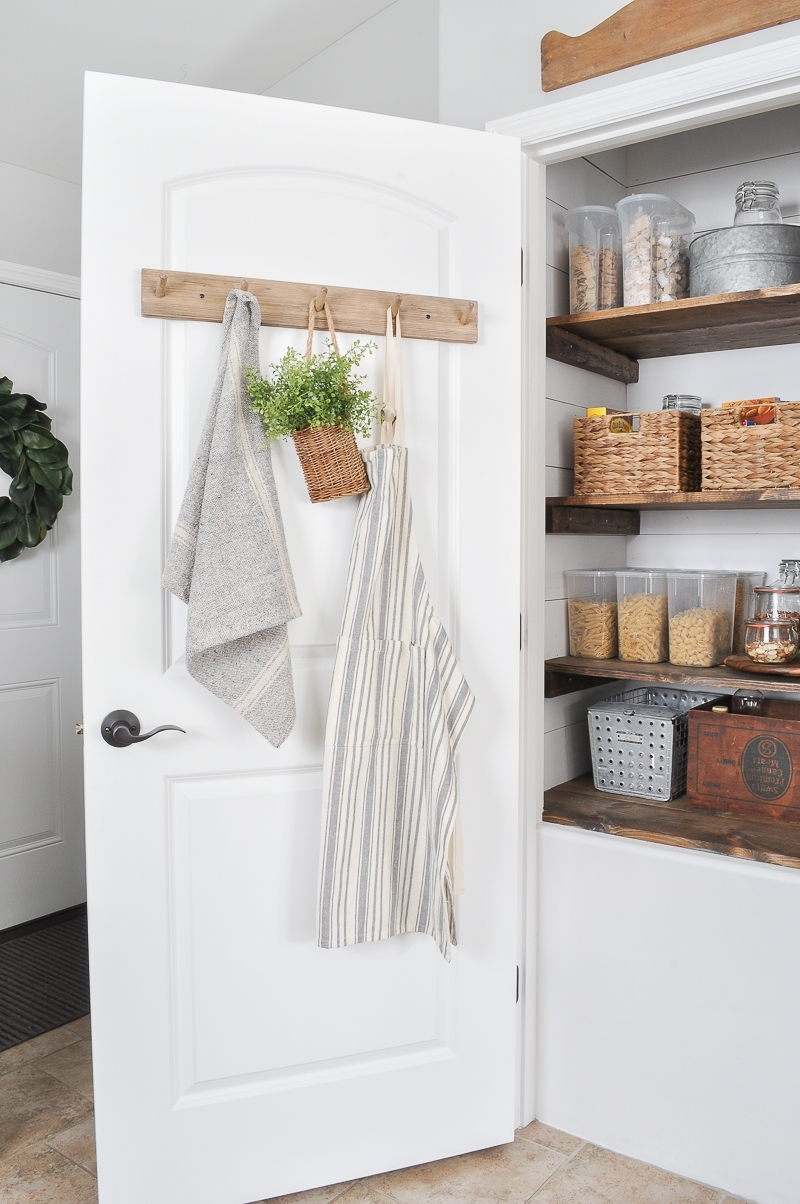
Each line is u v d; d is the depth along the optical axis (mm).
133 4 2055
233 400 1438
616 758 1999
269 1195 1651
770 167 2053
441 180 1645
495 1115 1789
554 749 2068
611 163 2207
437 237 1653
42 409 2762
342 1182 1717
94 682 1485
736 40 1541
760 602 1847
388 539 1521
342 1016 1664
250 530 1427
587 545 2174
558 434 2025
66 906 3020
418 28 1987
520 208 1714
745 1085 1658
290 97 2395
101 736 1493
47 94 2393
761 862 1621
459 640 1700
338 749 1519
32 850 2918
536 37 1757
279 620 1426
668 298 1907
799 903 1582
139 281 1475
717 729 1845
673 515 2248
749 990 1646
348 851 1536
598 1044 1837
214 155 1502
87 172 1438
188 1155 1592
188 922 1568
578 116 1696
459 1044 1747
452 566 1691
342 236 1586
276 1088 1637
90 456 1464
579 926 1848
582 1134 1870
